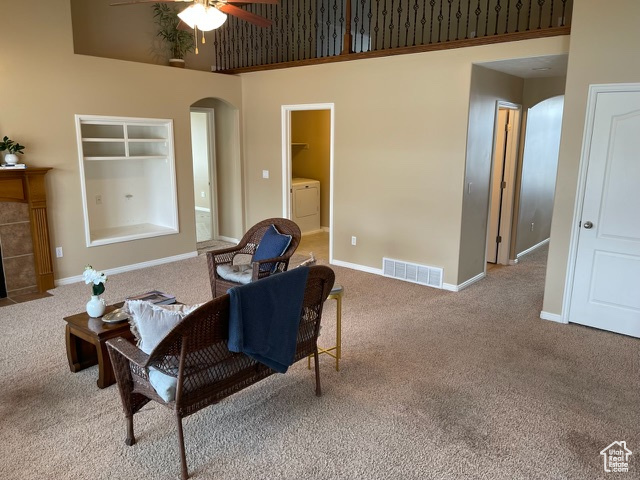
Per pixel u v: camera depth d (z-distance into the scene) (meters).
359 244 5.86
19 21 4.50
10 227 4.66
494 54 4.40
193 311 2.05
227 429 2.64
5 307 4.46
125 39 5.91
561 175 4.01
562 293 4.17
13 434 2.58
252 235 4.66
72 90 4.94
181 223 6.20
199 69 6.78
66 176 5.03
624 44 3.56
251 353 2.30
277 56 6.96
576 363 3.44
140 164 6.31
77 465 2.34
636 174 3.67
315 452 2.45
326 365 3.39
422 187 5.15
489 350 3.65
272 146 6.45
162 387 2.20
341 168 5.83
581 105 3.81
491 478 2.27
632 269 3.81
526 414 2.79
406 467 2.34
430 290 5.12
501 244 6.24
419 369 3.34
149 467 2.33
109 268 5.55
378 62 5.22
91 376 3.20
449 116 4.80
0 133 4.50
